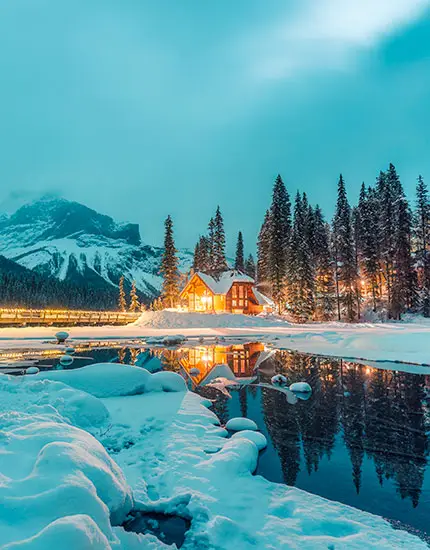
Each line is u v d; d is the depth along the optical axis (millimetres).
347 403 10836
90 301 160750
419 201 47188
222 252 64438
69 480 3703
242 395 11758
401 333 24422
